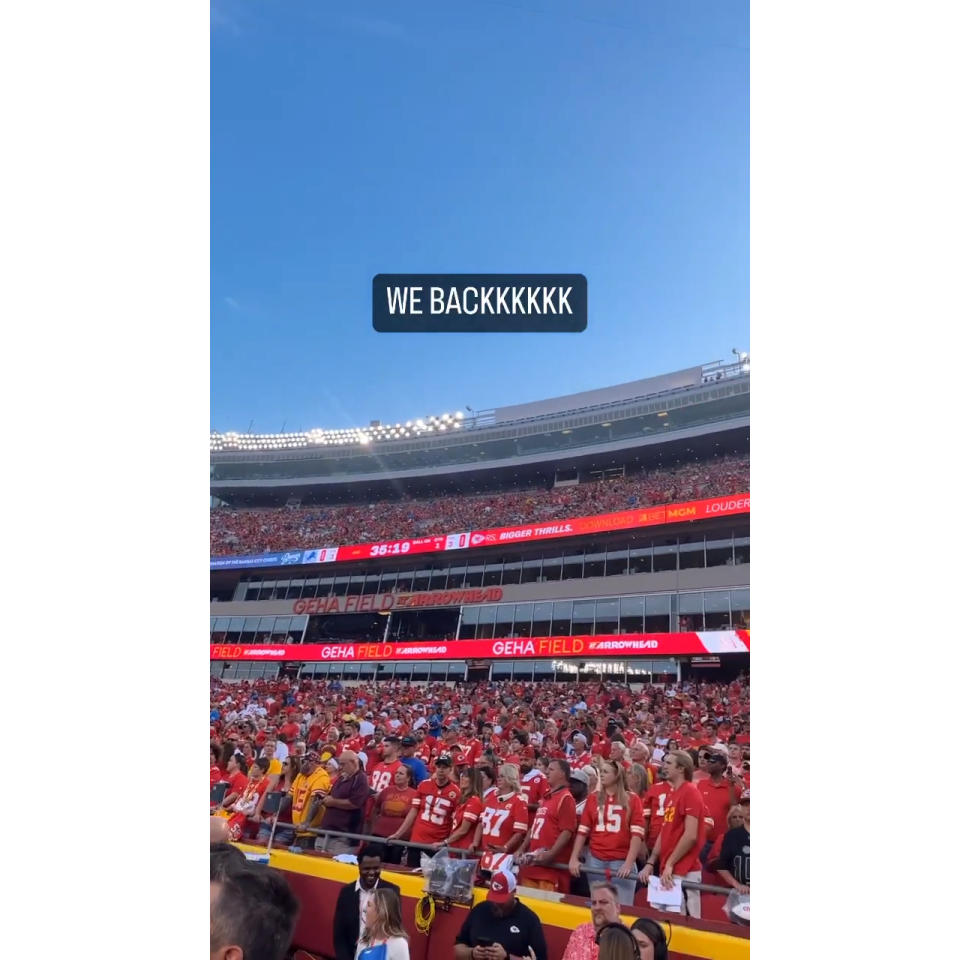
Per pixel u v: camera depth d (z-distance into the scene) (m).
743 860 6.63
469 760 9.46
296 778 8.87
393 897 6.55
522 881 7.15
